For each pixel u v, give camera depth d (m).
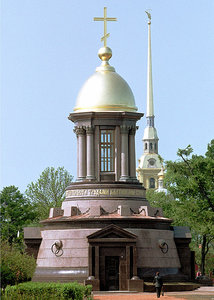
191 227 115.00
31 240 86.62
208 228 94.44
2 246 72.38
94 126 88.38
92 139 88.19
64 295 63.47
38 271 83.12
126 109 89.25
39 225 122.75
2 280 69.06
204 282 88.75
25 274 71.56
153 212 85.94
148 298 71.75
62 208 88.12
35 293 63.41
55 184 127.38
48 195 126.88
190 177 95.31
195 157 106.44
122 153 88.38
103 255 80.12
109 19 93.56
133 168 89.00
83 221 82.50
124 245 80.38
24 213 125.31
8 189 125.81
